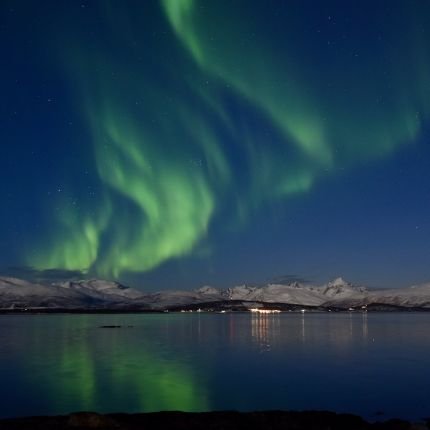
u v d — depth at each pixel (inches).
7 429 956.6
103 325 6072.8
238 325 6013.8
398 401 1381.6
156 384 1611.7
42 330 4803.2
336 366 2052.2
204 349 2778.1
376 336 3831.2
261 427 1011.9
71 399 1384.1
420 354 2486.5
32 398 1393.9
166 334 4175.7
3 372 1863.9
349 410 1284.4
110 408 1284.4
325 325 5915.4
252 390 1526.8
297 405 1336.1
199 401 1374.3
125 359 2273.6
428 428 1018.7
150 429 987.9
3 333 4274.1
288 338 3646.7
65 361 2196.1
